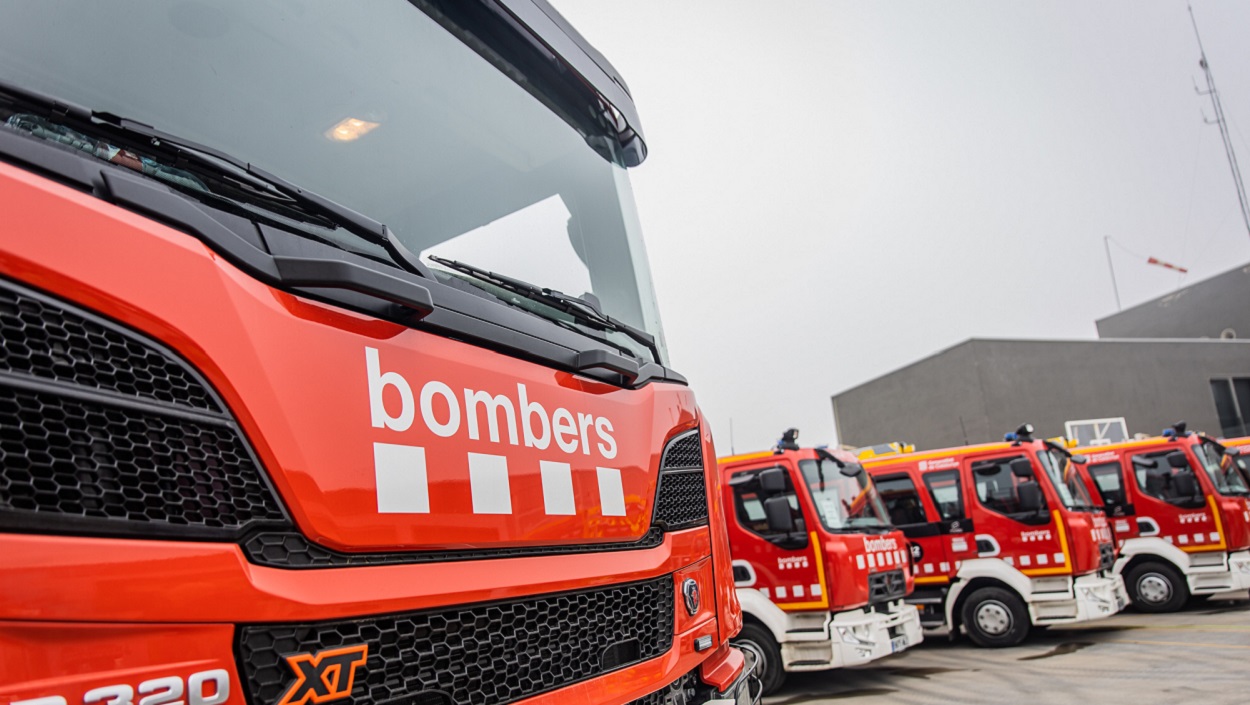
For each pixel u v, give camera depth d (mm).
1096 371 26312
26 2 1399
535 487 1776
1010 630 9375
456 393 1646
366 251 1593
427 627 1476
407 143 2051
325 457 1350
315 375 1377
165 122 1537
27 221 1079
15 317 1048
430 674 1464
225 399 1243
